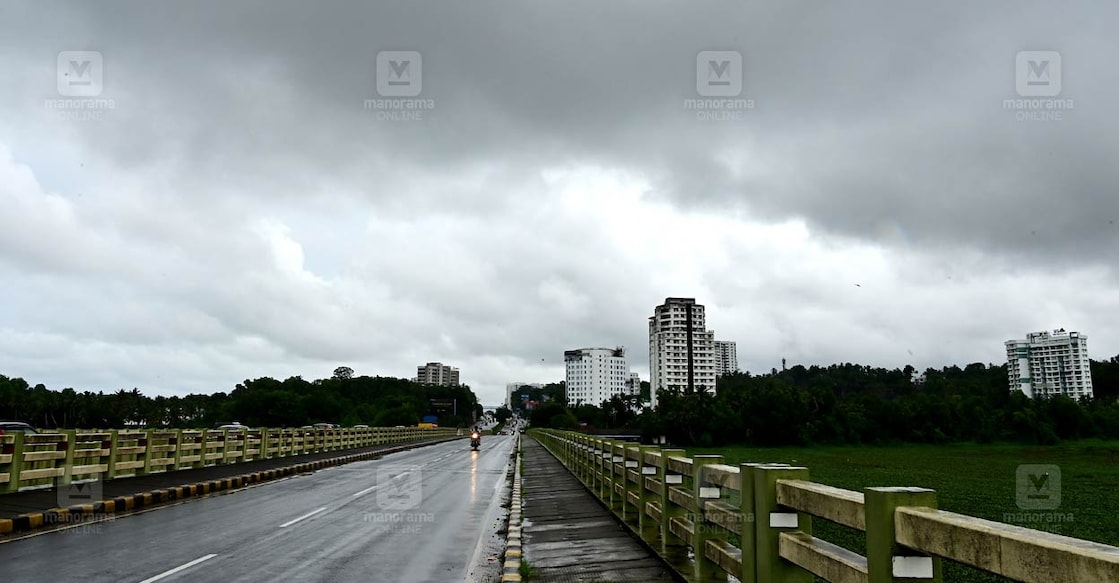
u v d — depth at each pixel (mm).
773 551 4582
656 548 8875
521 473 25438
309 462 30641
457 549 10633
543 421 151250
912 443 86688
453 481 23734
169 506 15812
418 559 9789
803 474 4648
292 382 131125
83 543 10703
